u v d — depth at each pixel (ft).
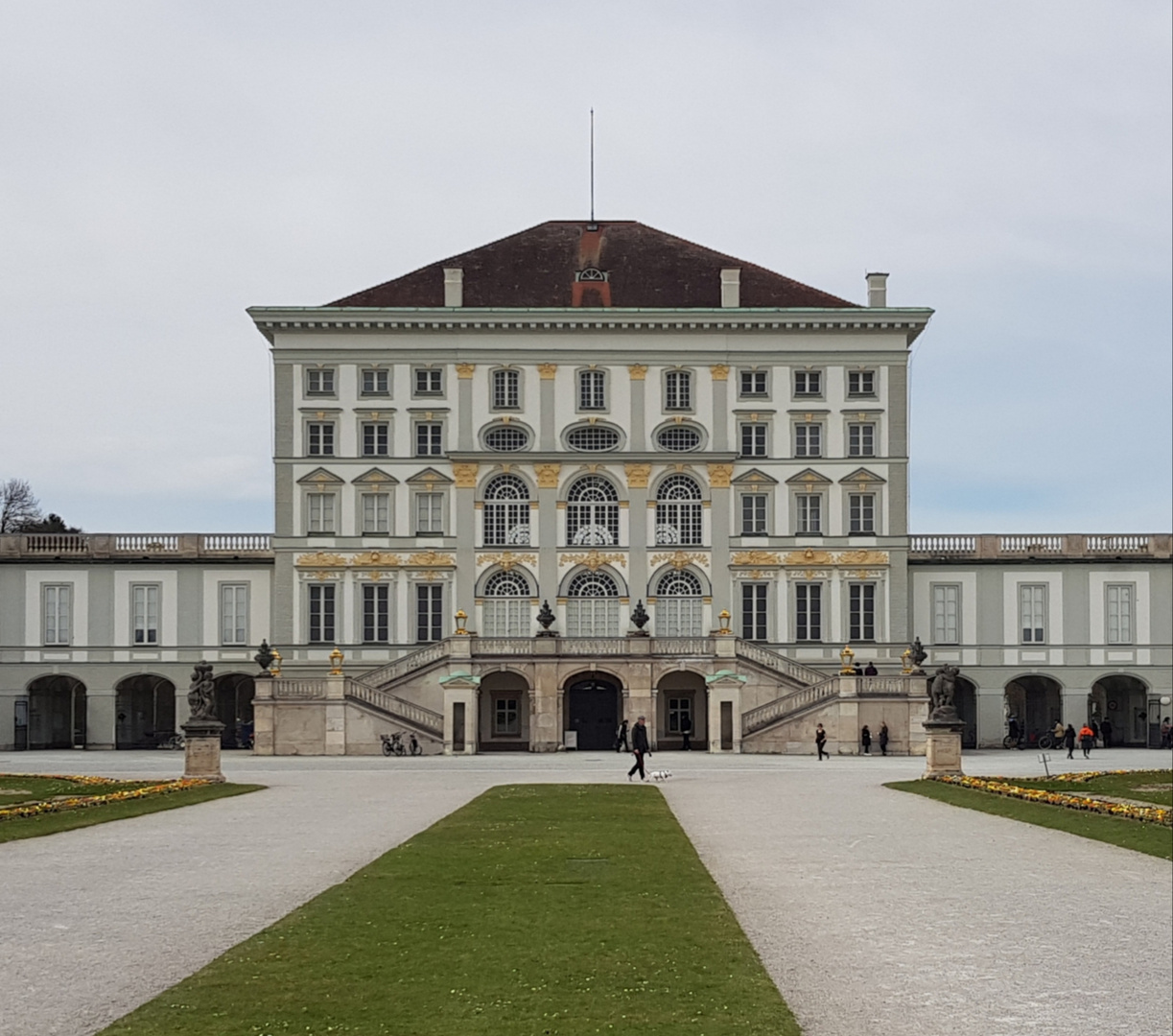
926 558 321.11
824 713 272.10
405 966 66.80
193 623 319.68
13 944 72.64
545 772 207.10
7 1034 55.98
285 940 72.28
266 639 319.27
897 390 318.45
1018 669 320.70
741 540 314.14
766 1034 56.34
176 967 67.41
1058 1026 60.23
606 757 261.44
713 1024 57.57
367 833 120.57
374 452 315.78
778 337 319.27
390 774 201.16
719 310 316.40
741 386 318.86
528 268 334.65
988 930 79.51
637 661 284.41
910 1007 62.75
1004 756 268.82
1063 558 322.55
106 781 180.34
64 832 122.11
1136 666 321.52
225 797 158.51
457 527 312.71
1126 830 124.98
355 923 76.79
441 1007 59.67
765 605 314.14
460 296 321.11
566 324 317.22
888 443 317.22
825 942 75.61
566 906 82.58
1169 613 321.93
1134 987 66.90
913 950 74.08
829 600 314.35
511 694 301.84
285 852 107.45
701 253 341.62
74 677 317.63
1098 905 87.51
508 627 312.29
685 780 187.83
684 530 314.96
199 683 182.39
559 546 312.50
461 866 98.02
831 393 318.45
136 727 343.05
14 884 91.50
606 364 318.45
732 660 284.20
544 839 113.50
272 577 320.09
